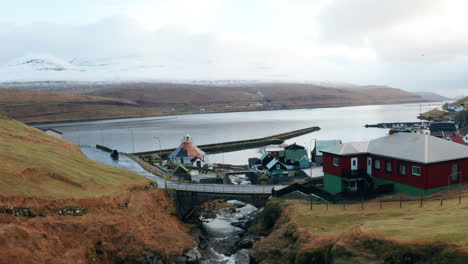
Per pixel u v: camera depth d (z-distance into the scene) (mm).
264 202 68125
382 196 58344
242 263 52469
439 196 51250
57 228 43719
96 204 51031
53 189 49656
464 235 31359
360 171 64500
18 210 42594
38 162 55312
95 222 47875
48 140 82125
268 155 111062
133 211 54938
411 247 32375
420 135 61219
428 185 54062
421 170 54375
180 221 66625
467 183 56281
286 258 45938
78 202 48969
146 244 50250
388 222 39969
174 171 97500
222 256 55625
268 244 50625
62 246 42375
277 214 60219
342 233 40625
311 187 65875
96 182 57500
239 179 99250
